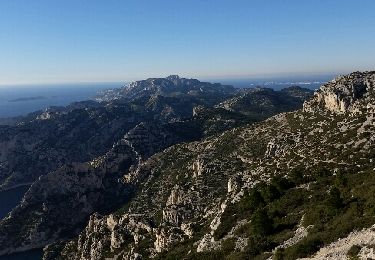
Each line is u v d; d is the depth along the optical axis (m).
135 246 106.69
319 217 54.81
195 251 75.75
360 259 37.91
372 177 62.09
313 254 45.12
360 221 46.50
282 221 61.97
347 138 97.25
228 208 81.88
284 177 86.12
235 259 56.12
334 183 66.94
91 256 126.38
